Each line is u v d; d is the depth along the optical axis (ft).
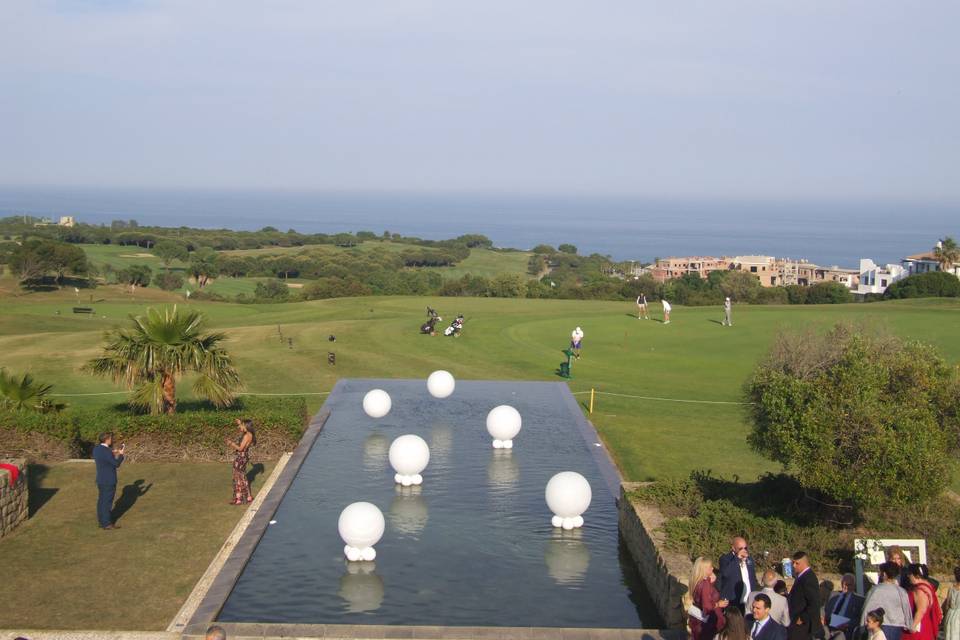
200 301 261.44
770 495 50.24
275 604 42.50
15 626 39.11
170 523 53.57
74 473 63.72
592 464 68.03
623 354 119.03
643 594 44.98
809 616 32.89
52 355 115.44
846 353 45.62
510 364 113.09
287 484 60.70
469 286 278.46
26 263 279.28
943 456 41.45
